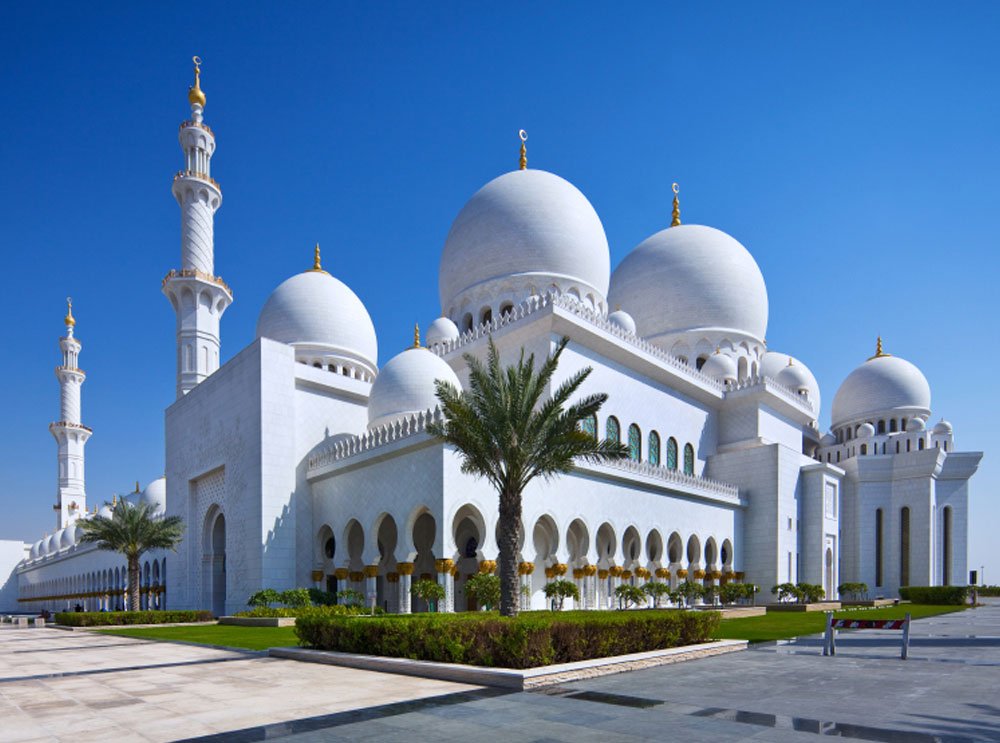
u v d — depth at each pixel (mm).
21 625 49219
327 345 52438
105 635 28734
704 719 9211
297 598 33531
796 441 58969
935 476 56812
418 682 12430
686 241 61344
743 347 59406
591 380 42812
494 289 49406
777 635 22547
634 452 45781
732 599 42438
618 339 43750
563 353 40688
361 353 54188
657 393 48719
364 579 37375
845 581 57562
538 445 20609
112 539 41719
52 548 99375
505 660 12602
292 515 38438
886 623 16188
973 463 57250
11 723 9664
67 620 38219
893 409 66562
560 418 20906
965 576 56375
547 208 50188
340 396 43500
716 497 47281
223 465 42375
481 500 31875
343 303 54594
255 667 15016
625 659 13805
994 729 8672
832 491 54719
